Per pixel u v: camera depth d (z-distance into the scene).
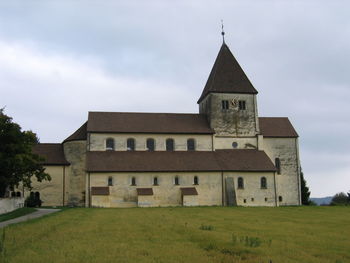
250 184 69.44
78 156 70.00
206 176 68.25
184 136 73.38
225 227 31.53
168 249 20.05
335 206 68.12
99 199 63.28
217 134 75.06
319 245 22.61
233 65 79.19
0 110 54.38
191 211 51.88
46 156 70.56
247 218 41.47
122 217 41.12
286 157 77.06
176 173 67.31
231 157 72.06
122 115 75.50
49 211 53.06
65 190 69.12
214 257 18.08
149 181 66.38
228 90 76.44
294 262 17.53
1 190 55.28
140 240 23.09
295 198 75.81
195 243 22.16
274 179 70.31
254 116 76.88
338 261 18.16
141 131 71.81
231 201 67.00
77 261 17.03
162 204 65.94
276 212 51.41
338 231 29.75
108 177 65.31
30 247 20.47
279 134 77.69
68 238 23.80
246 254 19.06
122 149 70.75
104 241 22.61
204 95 78.88
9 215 45.97
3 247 20.12
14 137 52.97
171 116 77.44
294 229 30.88
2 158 51.09
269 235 26.69
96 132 70.06
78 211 51.53
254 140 76.00
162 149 72.25
